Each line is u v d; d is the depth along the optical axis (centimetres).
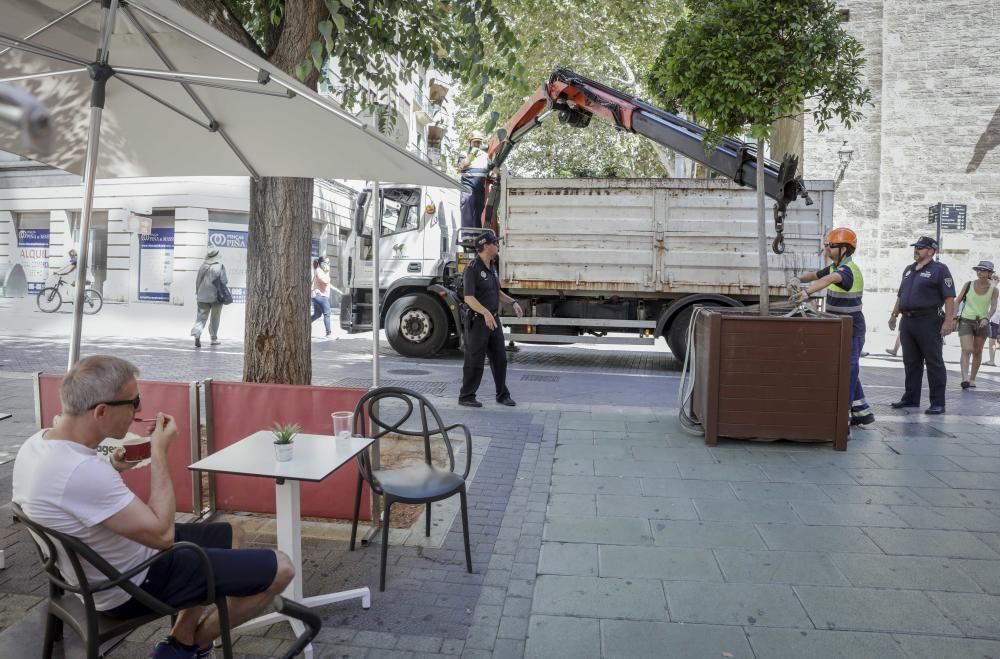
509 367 1137
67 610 245
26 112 402
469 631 314
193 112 406
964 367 1021
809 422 618
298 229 563
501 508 470
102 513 224
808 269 1080
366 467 362
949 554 398
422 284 1228
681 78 626
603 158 2597
